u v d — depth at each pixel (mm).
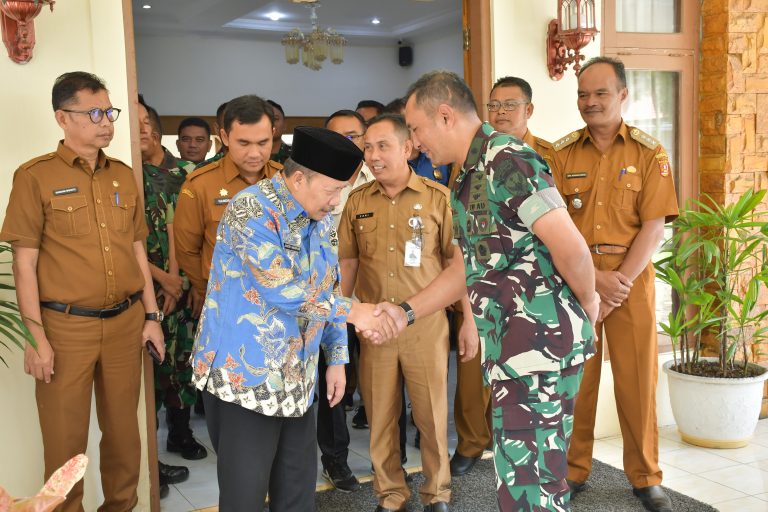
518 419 2186
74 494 2801
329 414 3523
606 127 3285
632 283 3203
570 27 3791
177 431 4148
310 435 2436
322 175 2123
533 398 2170
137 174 3195
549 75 3998
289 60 9469
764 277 3836
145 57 10664
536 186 2021
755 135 4332
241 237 2131
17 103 2975
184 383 4043
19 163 2990
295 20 10586
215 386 2193
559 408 2186
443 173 3838
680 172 4367
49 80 3029
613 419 4219
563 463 2213
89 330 2781
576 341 2145
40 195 2711
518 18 3922
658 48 4234
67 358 2752
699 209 4406
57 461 2775
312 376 2326
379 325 2549
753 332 4332
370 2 9484
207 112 11047
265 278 2119
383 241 3148
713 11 4258
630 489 3475
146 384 3270
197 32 10750
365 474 3760
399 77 12141
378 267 3154
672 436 4164
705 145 4375
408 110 2264
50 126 3037
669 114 4352
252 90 11258
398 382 3168
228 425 2242
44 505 793
